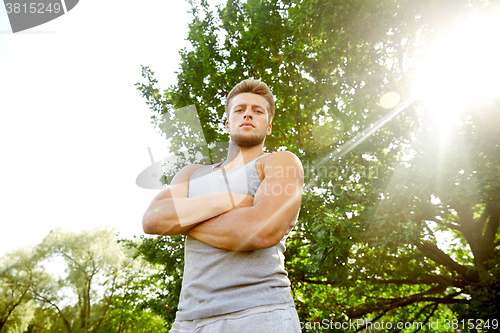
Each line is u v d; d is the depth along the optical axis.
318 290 6.93
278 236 0.96
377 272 5.73
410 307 7.68
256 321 0.87
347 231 4.67
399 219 4.63
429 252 5.96
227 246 0.96
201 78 6.29
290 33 6.12
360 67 5.80
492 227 5.94
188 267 1.03
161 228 1.00
